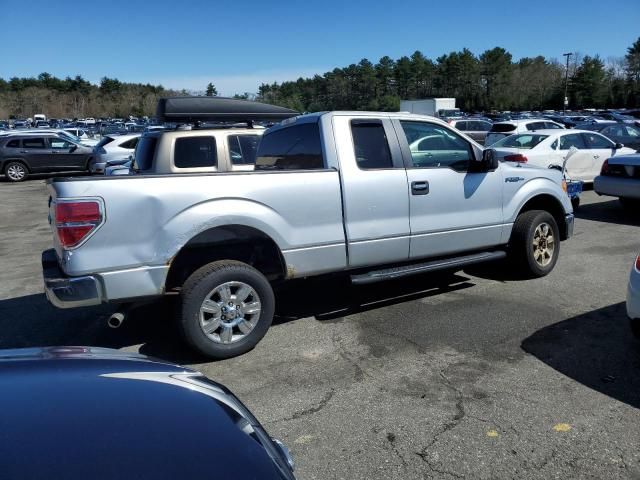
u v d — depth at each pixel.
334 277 5.16
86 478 1.46
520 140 12.26
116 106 112.62
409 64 105.75
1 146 19.45
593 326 4.74
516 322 4.90
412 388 3.78
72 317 5.52
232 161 7.98
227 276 4.26
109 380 2.04
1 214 12.79
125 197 3.96
